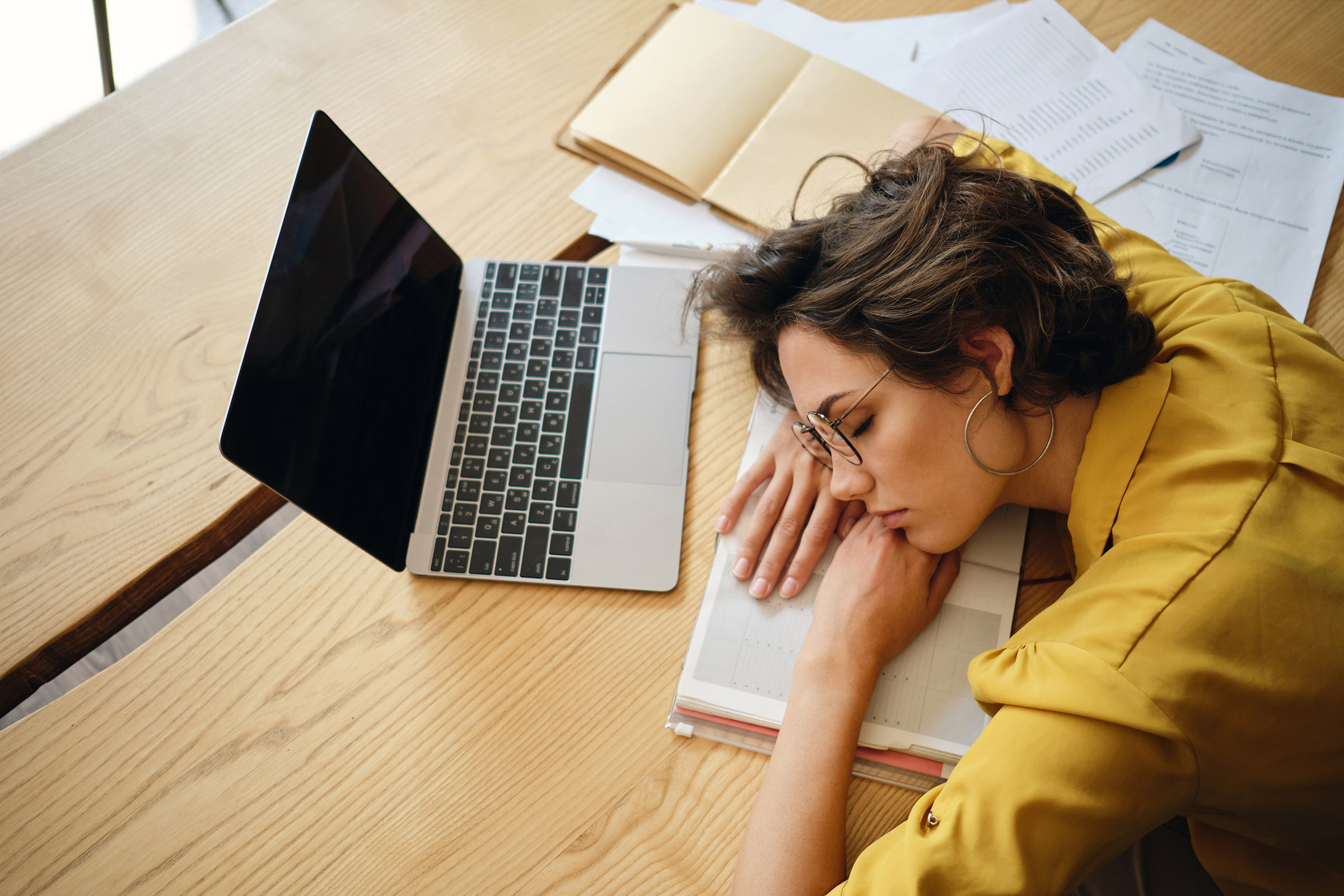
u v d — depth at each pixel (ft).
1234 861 2.17
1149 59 3.19
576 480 2.53
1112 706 1.74
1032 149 3.03
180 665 2.36
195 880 2.13
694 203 2.96
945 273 2.01
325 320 2.27
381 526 2.34
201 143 3.14
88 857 2.16
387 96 3.22
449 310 2.77
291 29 3.35
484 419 2.62
